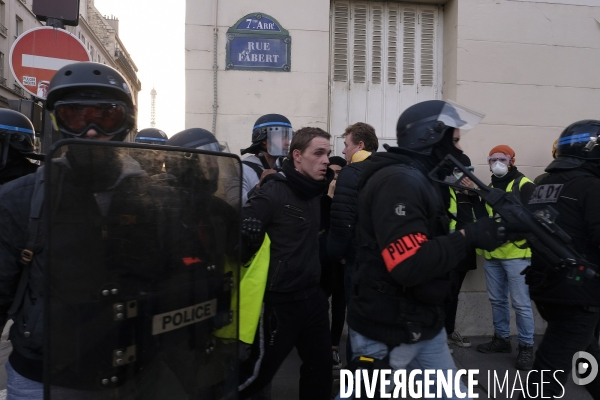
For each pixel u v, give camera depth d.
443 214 2.01
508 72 4.85
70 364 1.34
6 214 1.58
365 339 2.06
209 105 4.43
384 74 5.01
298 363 4.04
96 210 1.39
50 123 4.14
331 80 4.91
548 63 4.90
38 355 1.58
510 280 4.05
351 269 3.40
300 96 4.53
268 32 4.48
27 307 1.58
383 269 1.98
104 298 1.40
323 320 2.61
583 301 2.38
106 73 1.76
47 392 1.30
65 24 4.34
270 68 4.48
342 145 4.93
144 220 1.48
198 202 1.63
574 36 4.93
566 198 2.52
